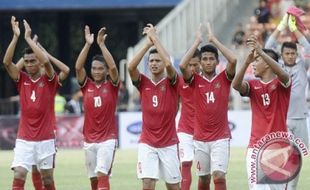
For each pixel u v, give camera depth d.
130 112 63.50
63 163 51.19
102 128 32.59
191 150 34.66
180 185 32.56
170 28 68.12
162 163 30.59
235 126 62.72
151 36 30.33
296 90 34.50
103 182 32.53
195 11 69.31
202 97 31.67
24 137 32.44
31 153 32.44
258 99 28.47
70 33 86.75
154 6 75.69
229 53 31.22
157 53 30.64
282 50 34.62
